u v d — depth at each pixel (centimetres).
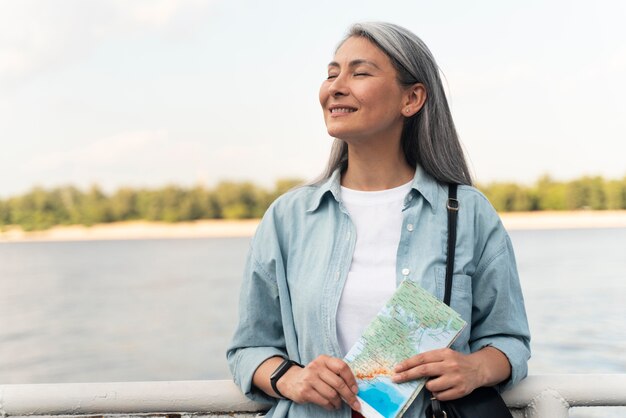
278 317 174
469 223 167
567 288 2477
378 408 150
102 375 1694
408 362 150
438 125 177
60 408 164
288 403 162
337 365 150
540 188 6425
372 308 160
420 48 175
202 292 3025
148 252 5659
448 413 153
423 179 171
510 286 167
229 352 174
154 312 2505
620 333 1705
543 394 165
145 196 7131
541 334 1722
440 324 154
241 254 5356
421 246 165
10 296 3006
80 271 4128
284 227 175
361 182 175
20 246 6781
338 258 165
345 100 168
